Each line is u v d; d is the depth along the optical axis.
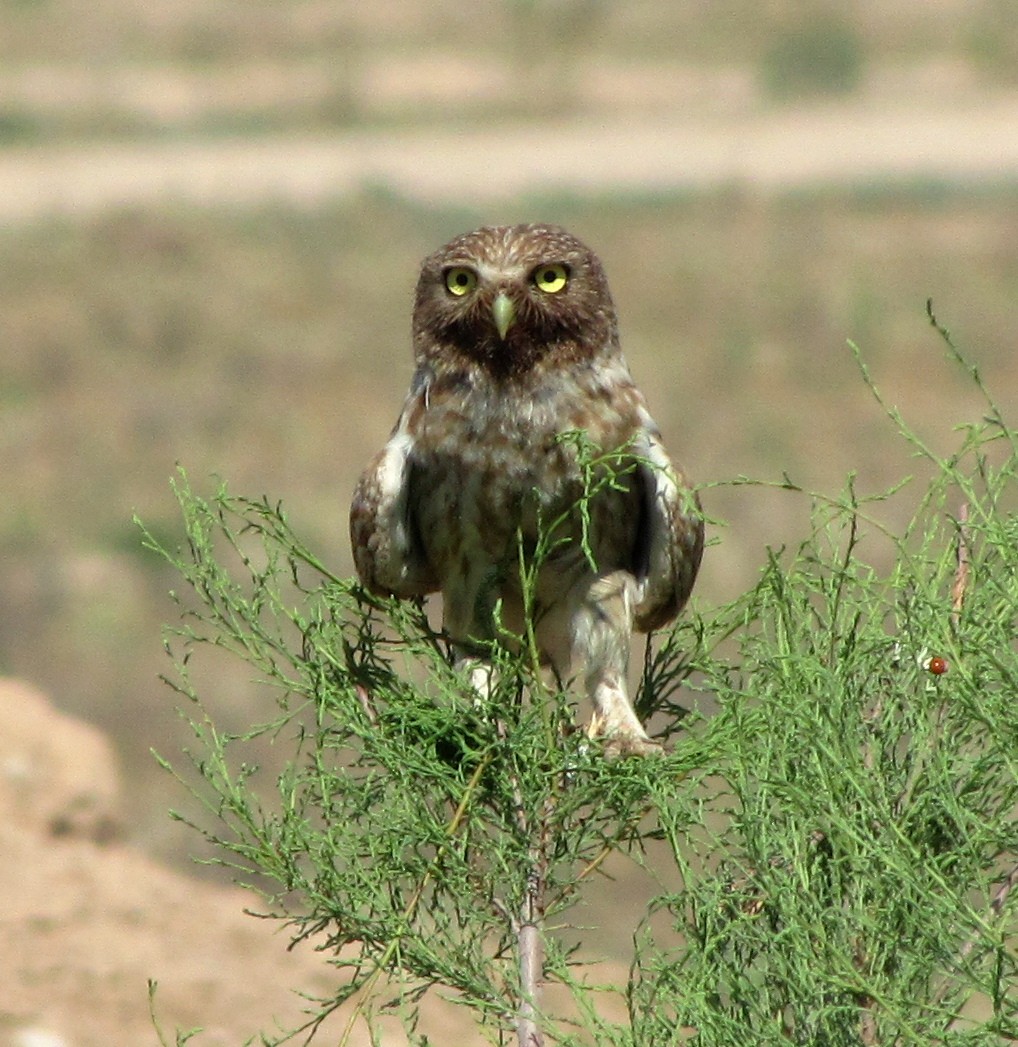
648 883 15.89
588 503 8.81
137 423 37.59
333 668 7.51
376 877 6.98
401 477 8.98
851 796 6.49
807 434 35.94
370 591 9.17
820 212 58.50
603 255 53.41
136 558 28.62
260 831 6.98
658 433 9.07
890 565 22.16
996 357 42.03
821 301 47.00
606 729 8.02
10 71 86.56
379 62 88.06
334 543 29.02
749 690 7.04
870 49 88.62
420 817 7.05
